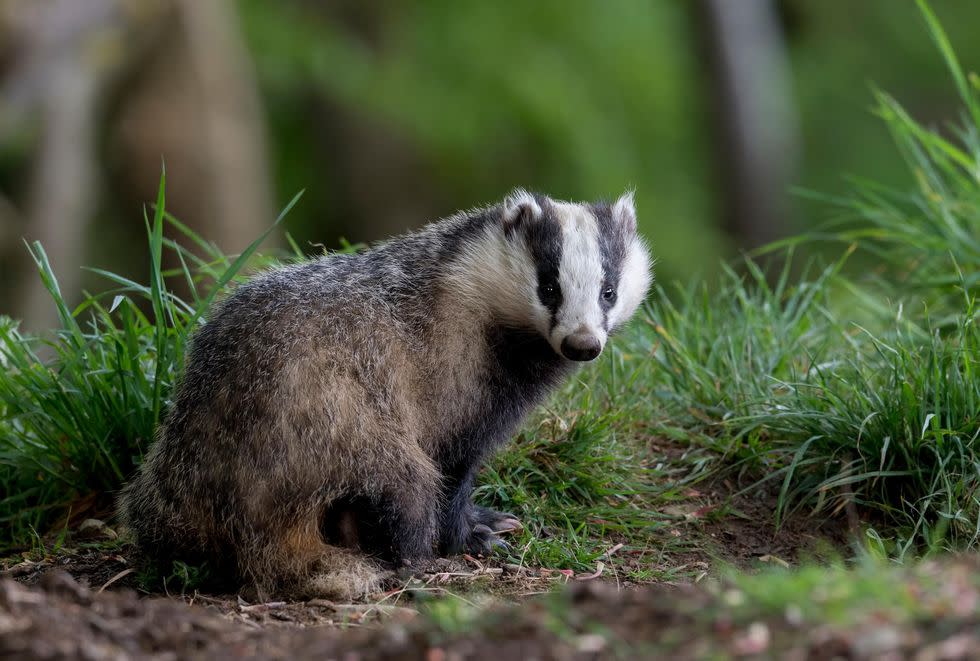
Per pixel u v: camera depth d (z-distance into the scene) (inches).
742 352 473.1
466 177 1272.1
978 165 517.3
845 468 415.2
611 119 1332.4
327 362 360.8
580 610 262.2
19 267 887.1
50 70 849.5
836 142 1542.8
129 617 297.1
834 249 1222.9
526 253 402.9
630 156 1318.9
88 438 426.0
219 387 356.8
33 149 876.0
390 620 335.6
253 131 936.9
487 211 425.4
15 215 888.9
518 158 1282.0
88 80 863.1
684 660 235.3
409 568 370.6
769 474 432.5
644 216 1249.4
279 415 351.3
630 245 433.1
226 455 352.5
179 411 365.1
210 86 898.7
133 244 1003.3
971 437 405.4
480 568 383.6
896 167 1515.7
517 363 406.6
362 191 1259.2
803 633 237.0
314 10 1218.6
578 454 437.1
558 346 394.3
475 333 395.9
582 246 407.2
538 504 422.3
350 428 358.9
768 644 235.6
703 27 1259.2
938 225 514.6
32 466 434.3
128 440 426.3
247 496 351.3
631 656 241.0
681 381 476.1
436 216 1286.9
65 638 274.4
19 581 376.2
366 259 397.4
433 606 323.3
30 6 834.8
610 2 1326.3
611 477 430.0
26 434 446.9
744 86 1262.3
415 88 1208.2
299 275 382.6
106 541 411.5
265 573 356.8
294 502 354.0
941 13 1593.3
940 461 396.2
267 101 1253.7
